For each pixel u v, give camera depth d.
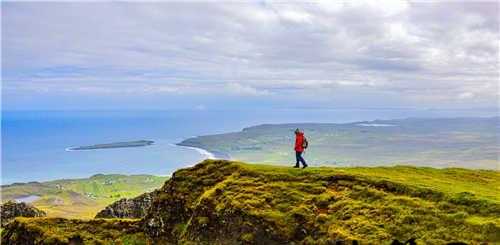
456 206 43.88
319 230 47.06
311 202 51.28
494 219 40.22
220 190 57.25
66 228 64.19
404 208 45.31
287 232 48.47
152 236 62.75
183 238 57.44
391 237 41.81
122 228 64.56
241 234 51.06
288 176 57.03
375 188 50.88
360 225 44.56
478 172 63.62
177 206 62.31
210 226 54.97
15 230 65.62
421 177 56.72
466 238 39.00
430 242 39.66
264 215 50.31
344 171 56.69
